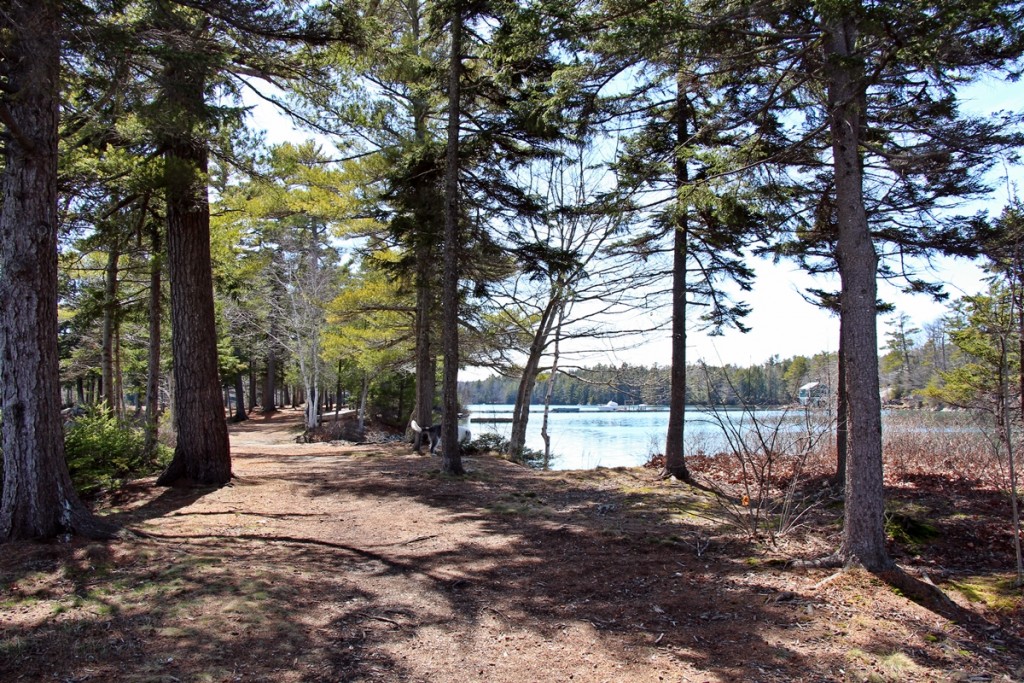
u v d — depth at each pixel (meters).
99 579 4.79
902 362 27.28
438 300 16.25
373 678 3.46
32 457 5.57
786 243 9.94
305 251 24.28
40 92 5.32
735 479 11.85
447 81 11.32
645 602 4.76
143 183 8.09
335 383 30.22
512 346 18.45
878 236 9.08
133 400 48.72
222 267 13.77
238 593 4.60
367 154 13.17
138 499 7.96
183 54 5.95
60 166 8.40
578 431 33.41
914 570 6.14
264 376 42.91
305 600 4.61
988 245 7.71
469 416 32.44
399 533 6.76
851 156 5.48
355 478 10.45
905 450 13.73
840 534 6.70
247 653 3.68
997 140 6.59
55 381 5.76
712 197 7.03
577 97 6.97
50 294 5.73
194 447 9.05
